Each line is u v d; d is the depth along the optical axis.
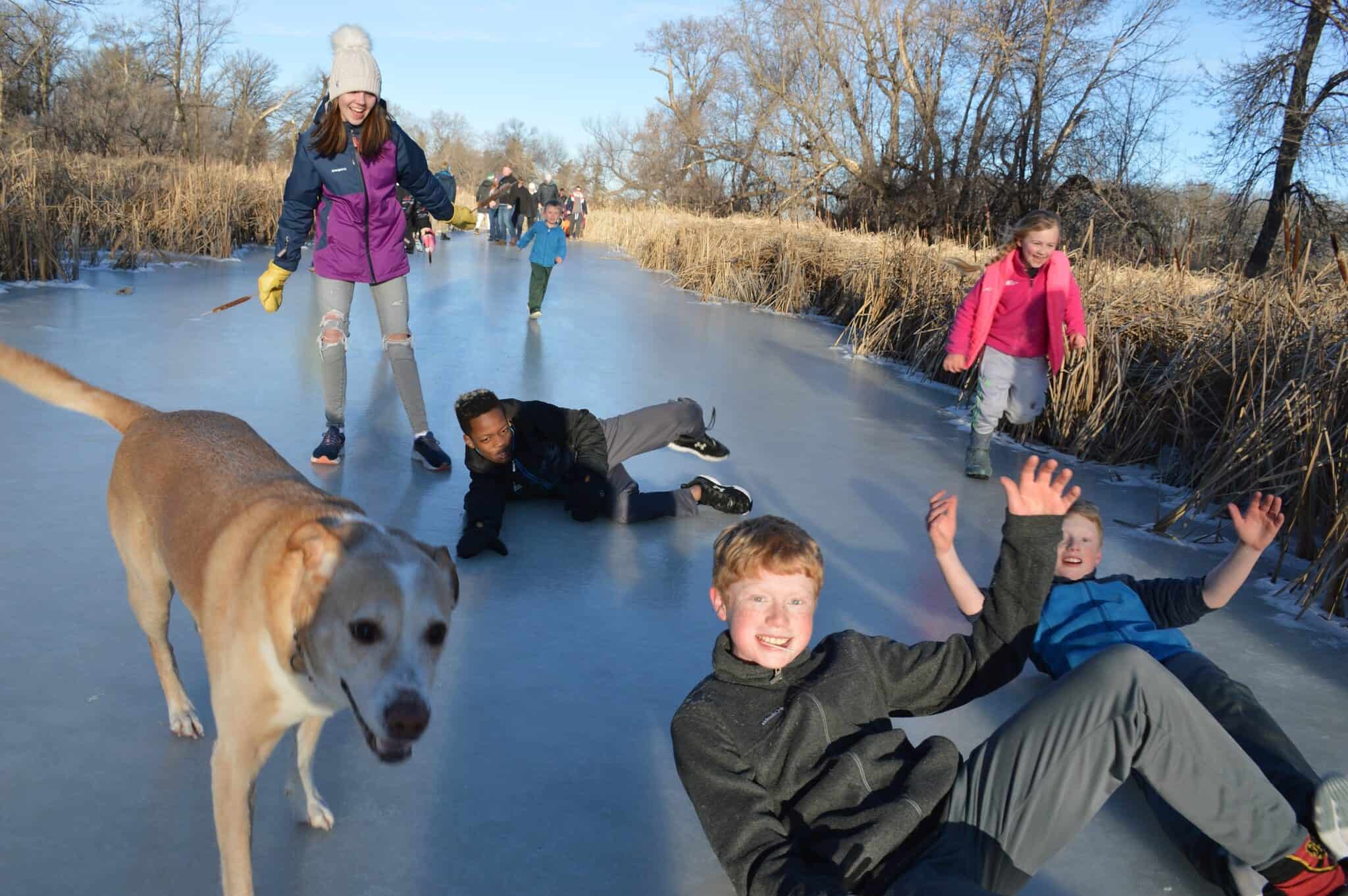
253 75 47.16
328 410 5.44
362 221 5.30
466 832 2.53
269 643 2.17
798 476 6.03
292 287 12.66
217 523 2.47
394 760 2.09
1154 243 16.45
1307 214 17.92
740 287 15.73
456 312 11.76
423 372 8.02
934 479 6.22
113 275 11.91
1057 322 6.10
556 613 3.87
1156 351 7.44
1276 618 4.26
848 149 27.94
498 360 8.80
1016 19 22.58
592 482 4.93
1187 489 6.25
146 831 2.44
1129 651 2.17
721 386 8.53
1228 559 3.13
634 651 3.59
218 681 2.25
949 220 22.92
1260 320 6.52
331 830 2.51
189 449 2.77
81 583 3.73
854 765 2.18
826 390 8.84
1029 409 6.29
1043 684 3.55
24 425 5.59
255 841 2.45
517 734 2.99
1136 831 2.75
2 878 2.22
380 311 5.52
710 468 6.07
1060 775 2.12
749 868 2.04
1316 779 2.44
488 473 4.57
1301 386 5.19
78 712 2.91
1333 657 3.89
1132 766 2.16
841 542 4.91
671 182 40.22
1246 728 2.66
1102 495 6.12
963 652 2.49
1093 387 7.23
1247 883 2.33
